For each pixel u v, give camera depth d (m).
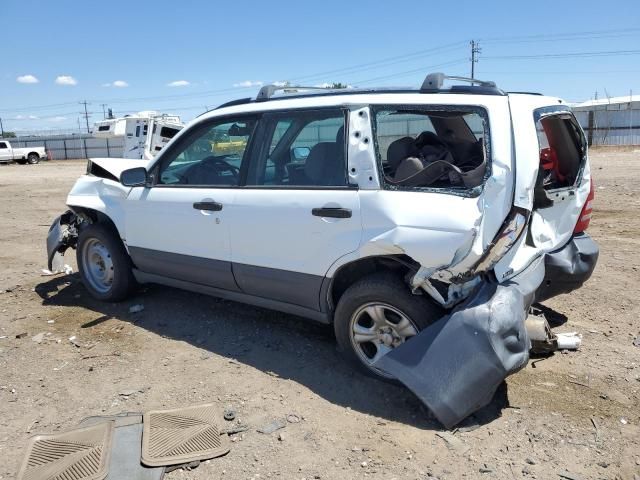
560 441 3.08
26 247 8.01
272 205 3.87
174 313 5.02
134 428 3.22
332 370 3.91
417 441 3.10
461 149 4.36
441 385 3.13
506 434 3.15
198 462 2.93
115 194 5.02
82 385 3.77
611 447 3.02
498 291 3.26
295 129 3.95
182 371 3.94
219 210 4.17
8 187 18.22
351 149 3.57
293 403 3.50
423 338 3.25
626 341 4.30
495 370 3.07
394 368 3.27
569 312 4.90
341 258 3.57
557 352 4.15
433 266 3.20
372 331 3.62
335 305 3.90
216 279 4.36
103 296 5.32
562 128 4.04
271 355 4.17
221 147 4.36
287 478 2.82
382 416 3.34
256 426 3.26
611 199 10.66
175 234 4.51
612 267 6.14
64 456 2.97
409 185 3.48
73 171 28.53
